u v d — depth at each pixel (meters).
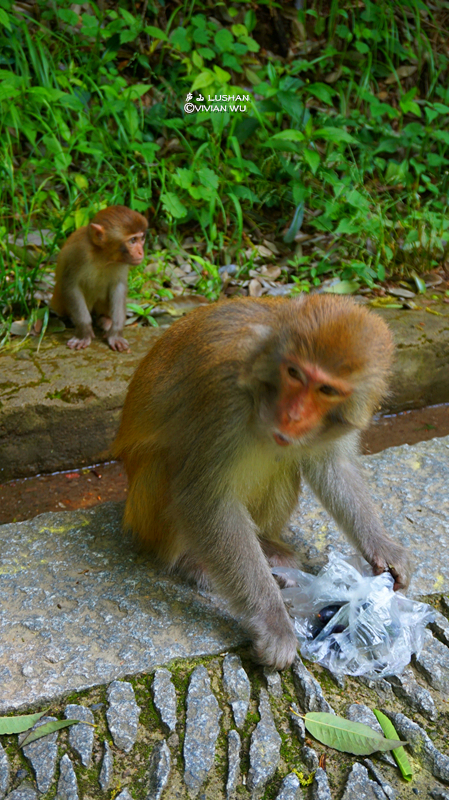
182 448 1.58
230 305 1.60
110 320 2.26
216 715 1.49
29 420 1.98
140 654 1.54
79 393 2.01
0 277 2.23
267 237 2.62
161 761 1.45
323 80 3.15
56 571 1.66
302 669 1.54
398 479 1.84
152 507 1.66
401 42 3.33
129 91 2.57
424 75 3.32
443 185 2.84
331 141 2.75
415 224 2.60
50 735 1.47
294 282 2.42
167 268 2.43
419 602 1.62
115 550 1.71
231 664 1.54
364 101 3.14
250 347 1.49
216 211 2.63
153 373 1.64
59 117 2.55
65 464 2.04
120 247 2.16
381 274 2.40
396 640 1.57
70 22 2.76
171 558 1.67
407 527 1.75
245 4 3.15
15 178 2.46
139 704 1.50
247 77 2.89
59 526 1.75
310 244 2.59
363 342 1.42
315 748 1.48
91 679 1.51
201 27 2.85
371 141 2.98
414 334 2.22
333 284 2.40
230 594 1.56
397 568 1.62
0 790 1.43
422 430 2.19
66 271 2.18
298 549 1.73
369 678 1.55
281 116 2.83
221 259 2.48
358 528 1.64
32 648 1.54
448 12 3.52
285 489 1.67
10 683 1.50
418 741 1.49
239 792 1.44
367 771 1.46
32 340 2.18
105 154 2.56
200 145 2.73
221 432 1.54
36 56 2.67
